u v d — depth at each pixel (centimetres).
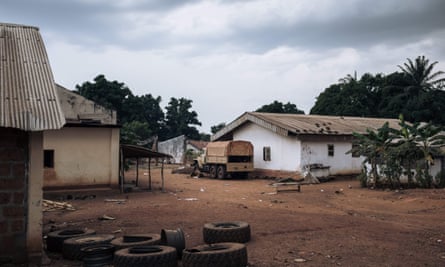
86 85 6606
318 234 1159
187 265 811
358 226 1284
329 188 2506
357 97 5409
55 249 992
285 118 3431
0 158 878
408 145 2311
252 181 3078
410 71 5494
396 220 1425
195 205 1739
